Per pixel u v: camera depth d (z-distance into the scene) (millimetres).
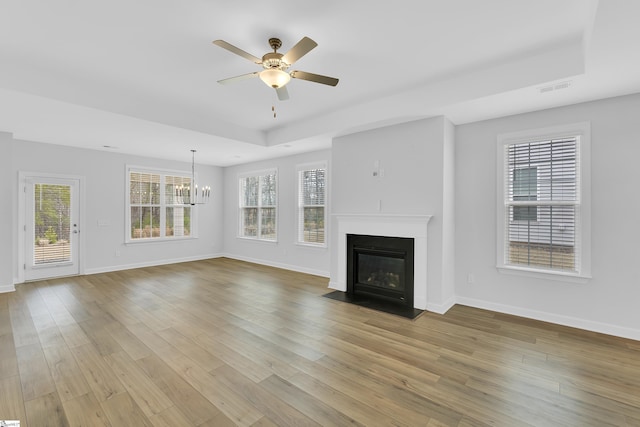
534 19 2268
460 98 3229
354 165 4555
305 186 6102
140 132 4539
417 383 2240
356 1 2059
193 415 1887
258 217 7078
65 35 2475
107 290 4684
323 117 4531
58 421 1821
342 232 4695
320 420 1849
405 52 2750
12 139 4590
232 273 5980
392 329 3232
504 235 3719
